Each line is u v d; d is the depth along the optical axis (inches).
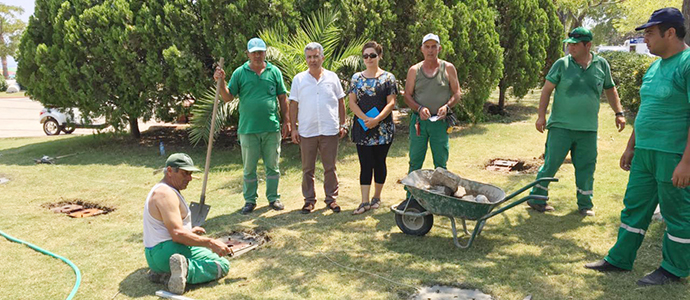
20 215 242.8
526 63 532.1
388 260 175.5
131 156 395.5
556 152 211.2
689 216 143.4
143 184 306.8
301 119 229.6
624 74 546.9
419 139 221.9
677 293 143.3
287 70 322.0
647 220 153.2
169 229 153.3
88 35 377.4
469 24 434.9
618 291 146.9
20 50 406.6
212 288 158.2
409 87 220.1
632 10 1123.9
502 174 301.3
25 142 509.4
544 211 223.6
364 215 227.9
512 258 173.5
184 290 156.3
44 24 397.4
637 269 160.6
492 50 450.6
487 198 190.1
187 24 369.1
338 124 234.1
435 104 215.8
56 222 231.6
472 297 146.6
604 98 655.1
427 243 190.2
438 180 196.5
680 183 135.9
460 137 426.9
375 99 219.8
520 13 515.8
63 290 159.6
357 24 388.2
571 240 188.7
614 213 217.0
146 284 162.6
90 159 388.2
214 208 249.4
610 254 160.4
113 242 202.8
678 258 146.6
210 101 331.6
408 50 400.8
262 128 230.5
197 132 331.9
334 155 235.0
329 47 343.9
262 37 333.7
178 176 157.6
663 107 141.7
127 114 407.2
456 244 179.5
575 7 1030.4
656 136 143.4
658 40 140.4
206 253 166.1
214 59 364.5
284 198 265.0
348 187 284.4
